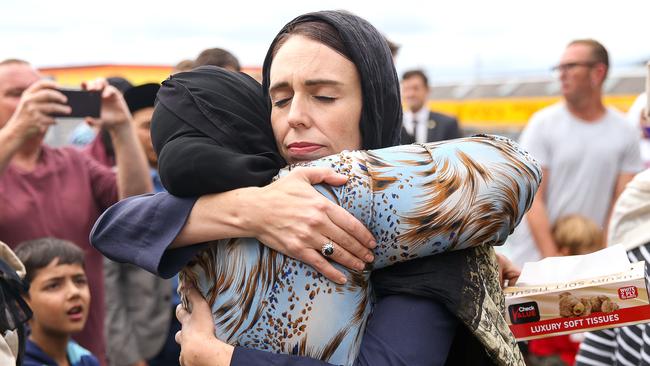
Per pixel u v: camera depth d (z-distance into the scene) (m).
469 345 1.43
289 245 1.29
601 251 1.70
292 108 1.38
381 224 1.30
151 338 3.70
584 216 4.45
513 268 1.80
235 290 1.35
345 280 1.31
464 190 1.31
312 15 1.42
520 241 4.58
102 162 4.10
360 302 1.34
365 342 1.33
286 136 1.40
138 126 3.79
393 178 1.31
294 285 1.31
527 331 1.58
